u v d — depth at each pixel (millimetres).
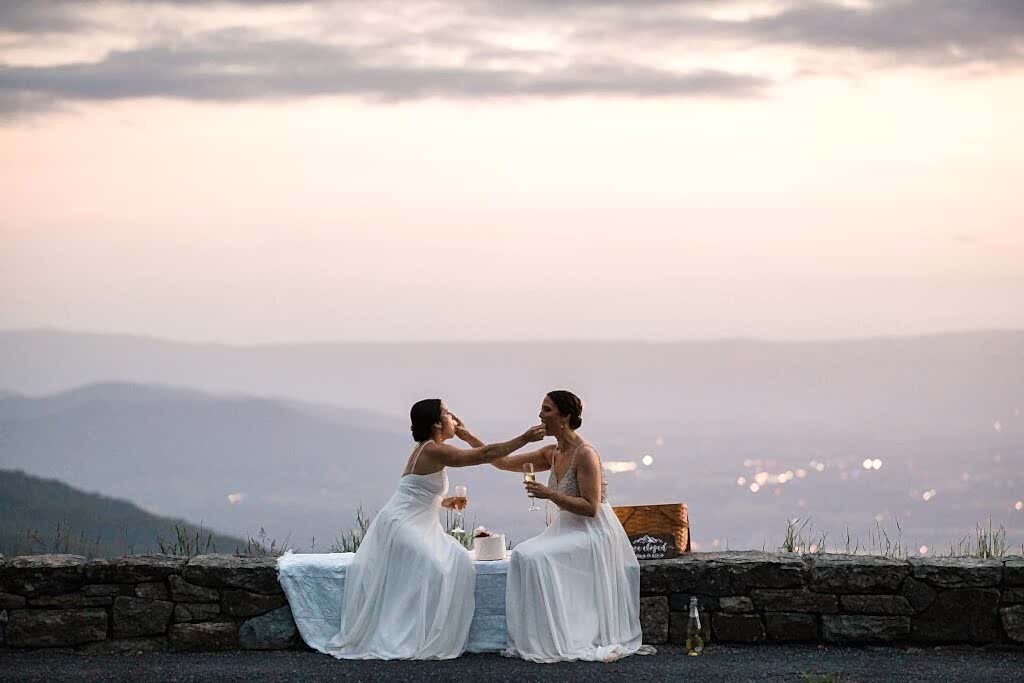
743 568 7824
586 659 7430
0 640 7777
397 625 7590
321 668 7258
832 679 6852
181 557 8062
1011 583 7660
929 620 7719
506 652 7590
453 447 7871
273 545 9328
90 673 7172
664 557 8039
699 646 7660
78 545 10125
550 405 7883
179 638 7789
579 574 7664
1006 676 7023
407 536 7699
